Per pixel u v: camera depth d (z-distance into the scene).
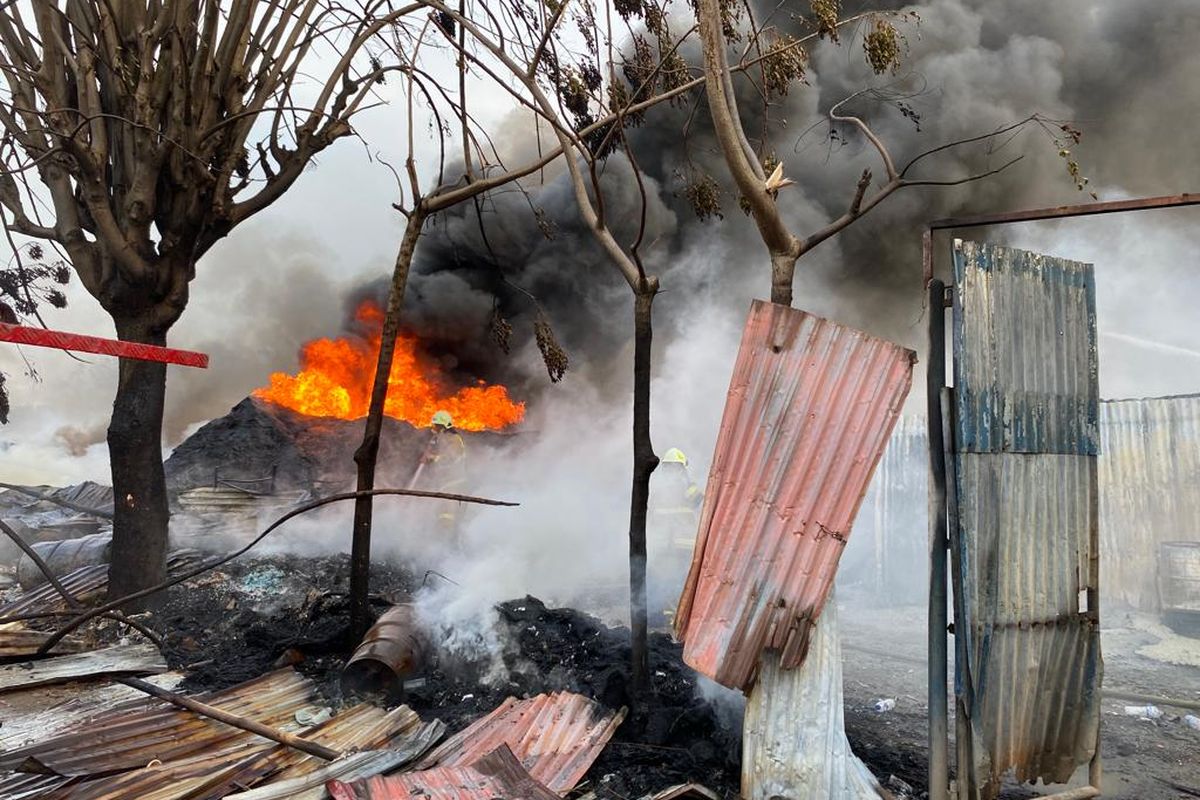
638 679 4.27
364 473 5.45
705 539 3.51
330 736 3.84
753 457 3.44
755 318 3.53
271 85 7.06
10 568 7.98
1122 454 8.81
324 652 5.41
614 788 3.55
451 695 4.71
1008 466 3.44
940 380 3.38
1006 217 3.40
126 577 6.27
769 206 3.79
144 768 3.44
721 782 3.63
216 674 5.04
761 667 3.31
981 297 3.39
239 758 3.58
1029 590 3.48
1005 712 3.41
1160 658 6.47
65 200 6.64
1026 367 3.53
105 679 4.85
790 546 3.30
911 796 3.62
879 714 4.94
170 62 6.34
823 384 3.35
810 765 3.22
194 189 6.43
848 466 3.25
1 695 4.45
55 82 6.50
